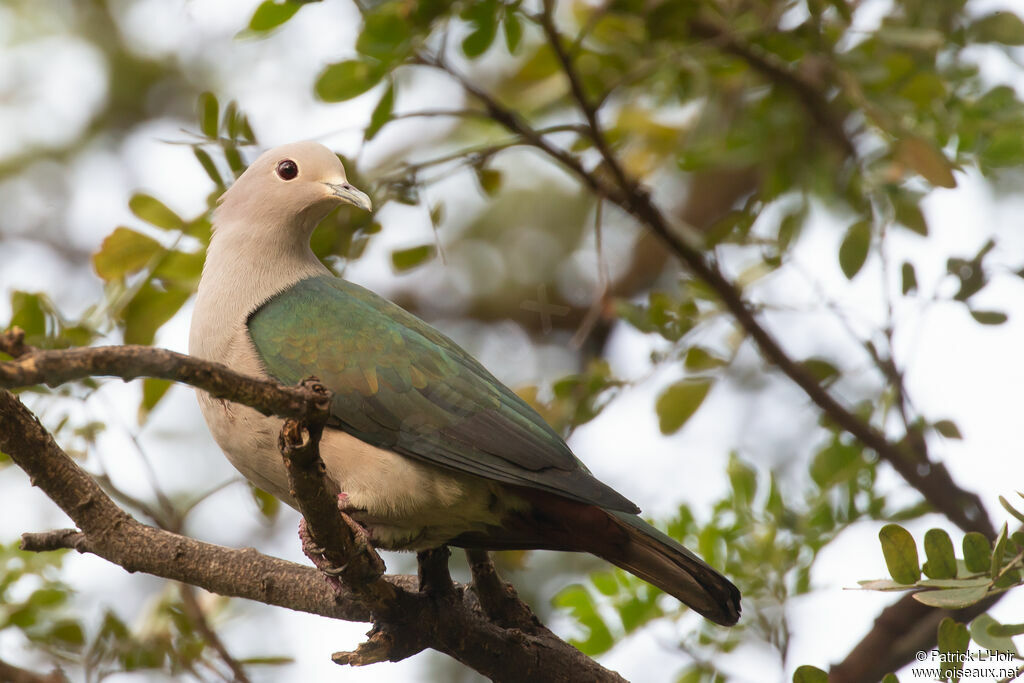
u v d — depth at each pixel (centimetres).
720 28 1284
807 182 1271
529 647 827
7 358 991
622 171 1127
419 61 1063
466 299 1717
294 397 625
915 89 1223
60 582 1081
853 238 1118
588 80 1323
